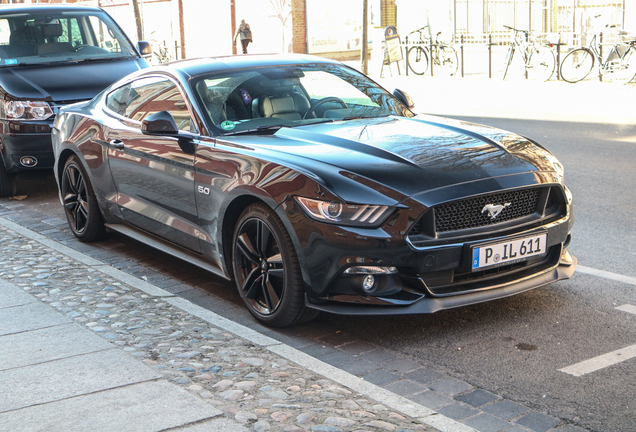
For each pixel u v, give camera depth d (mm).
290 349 3920
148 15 29906
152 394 3316
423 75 21406
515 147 4594
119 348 3893
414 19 24141
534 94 15789
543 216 4383
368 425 3062
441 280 4066
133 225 5875
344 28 26953
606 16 18531
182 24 28641
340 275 3992
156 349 3924
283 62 5672
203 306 4977
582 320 4430
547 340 4164
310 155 4293
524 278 4328
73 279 5227
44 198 8719
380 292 3979
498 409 3404
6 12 9328
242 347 3961
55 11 9523
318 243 3994
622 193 7496
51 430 2998
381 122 5082
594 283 5051
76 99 8266
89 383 3447
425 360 3984
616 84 16562
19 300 4746
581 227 6418
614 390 3547
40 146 8125
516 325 4398
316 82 5516
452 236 4039
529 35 18578
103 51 9391
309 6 25531
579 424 3244
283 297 4262
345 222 3932
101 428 3000
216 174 4641
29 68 8680
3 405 3238
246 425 3031
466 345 4156
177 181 5043
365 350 4152
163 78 5570
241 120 5023
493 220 4184
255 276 4520
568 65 17641
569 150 9742
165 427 3002
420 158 4266
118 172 5793
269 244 4371
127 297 4816
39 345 3953
